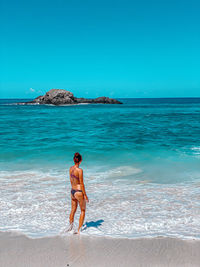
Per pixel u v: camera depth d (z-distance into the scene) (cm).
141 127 2464
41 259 376
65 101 9612
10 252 395
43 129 2333
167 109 6353
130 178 838
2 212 556
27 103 10844
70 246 412
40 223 503
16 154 1217
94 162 1065
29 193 683
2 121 3216
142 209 576
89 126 2595
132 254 388
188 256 381
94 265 362
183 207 585
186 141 1611
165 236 444
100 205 602
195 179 822
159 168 962
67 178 833
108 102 10806
